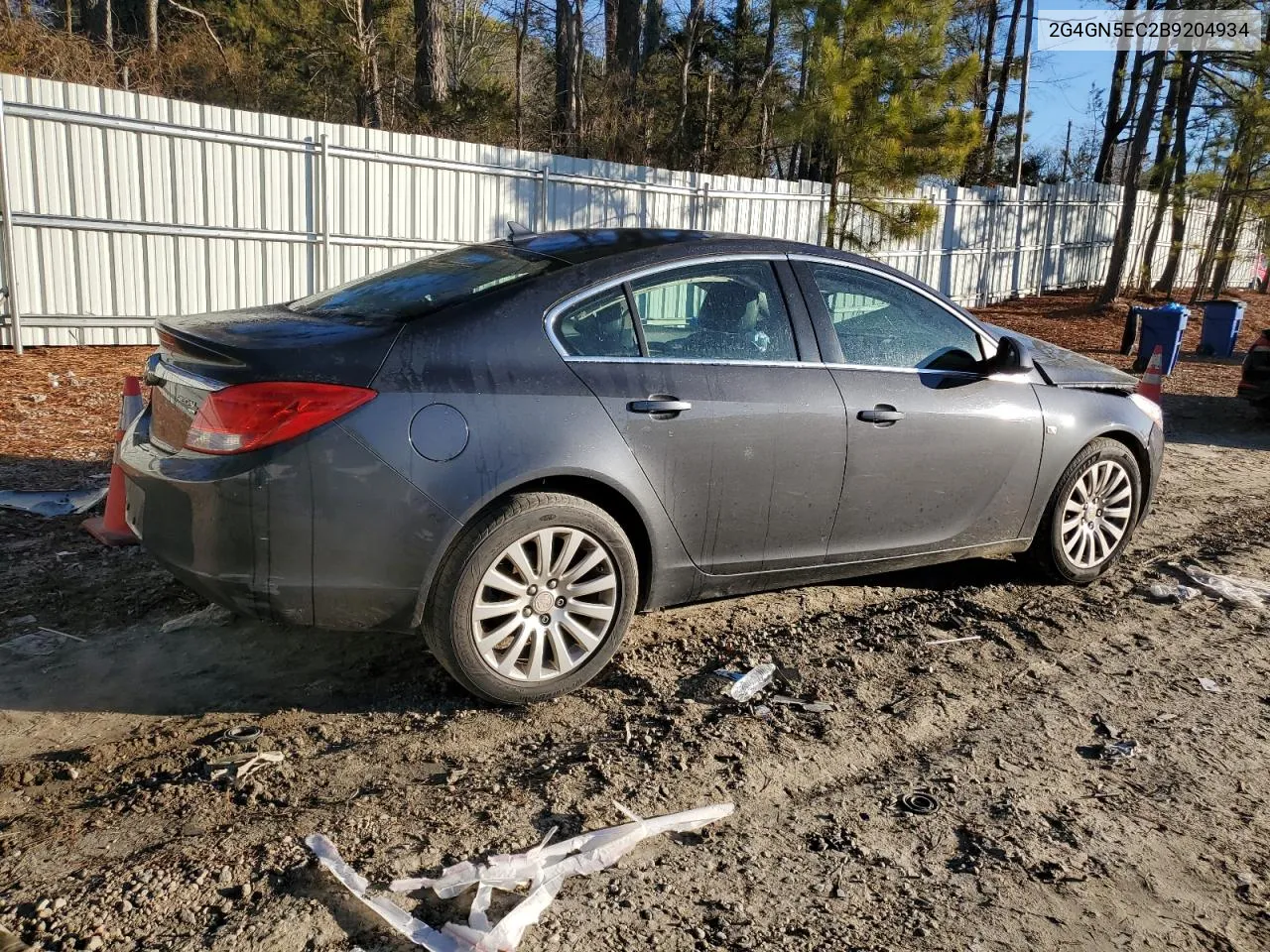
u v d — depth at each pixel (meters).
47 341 10.01
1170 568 5.68
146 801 2.99
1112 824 3.16
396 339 3.42
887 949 2.54
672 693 3.88
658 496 3.81
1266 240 26.84
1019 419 4.80
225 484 3.23
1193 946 2.62
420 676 3.90
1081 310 21.83
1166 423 10.88
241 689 3.74
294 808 3.00
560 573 3.66
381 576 3.36
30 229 9.69
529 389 3.54
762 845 2.95
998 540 4.95
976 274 22.22
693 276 4.03
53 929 2.43
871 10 14.61
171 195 10.50
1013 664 4.32
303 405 3.23
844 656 4.30
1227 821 3.21
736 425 3.94
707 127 25.47
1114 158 44.66
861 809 3.17
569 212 14.10
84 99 9.77
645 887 2.73
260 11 20.88
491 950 2.42
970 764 3.48
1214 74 22.39
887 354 4.48
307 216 11.53
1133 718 3.88
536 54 32.19
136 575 4.71
